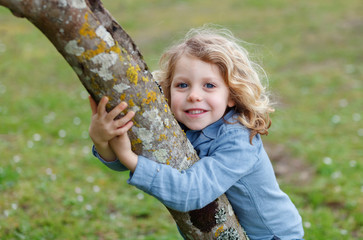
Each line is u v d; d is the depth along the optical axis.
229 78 2.22
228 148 2.15
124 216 5.01
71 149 7.04
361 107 8.59
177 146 2.02
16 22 17.39
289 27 15.62
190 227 2.16
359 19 15.84
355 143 6.88
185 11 19.08
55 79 11.52
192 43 2.29
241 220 2.37
